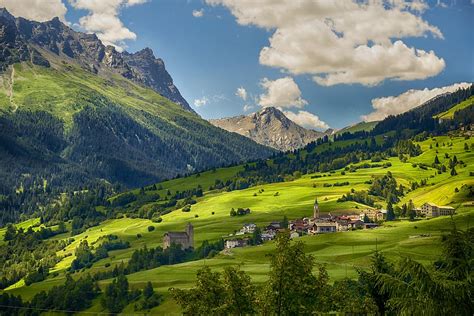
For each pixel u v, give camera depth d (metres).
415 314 30.50
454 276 31.42
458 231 33.00
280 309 56.16
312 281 58.12
